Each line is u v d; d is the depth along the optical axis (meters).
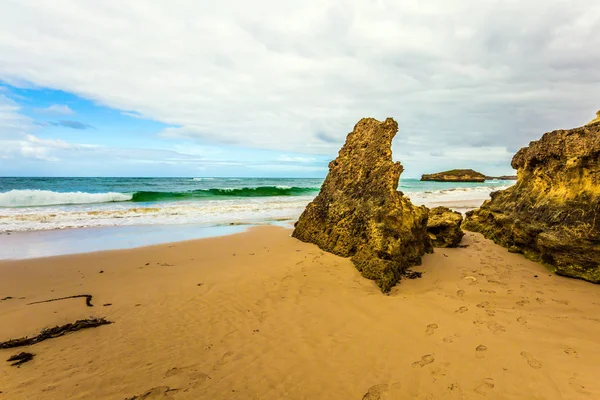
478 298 6.12
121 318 5.52
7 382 3.80
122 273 7.91
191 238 12.22
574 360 4.09
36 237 12.02
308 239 10.80
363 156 10.09
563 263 7.26
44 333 4.88
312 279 7.25
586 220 7.02
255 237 12.16
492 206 11.69
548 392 3.56
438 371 3.98
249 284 7.05
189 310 5.84
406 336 4.82
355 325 5.21
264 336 4.92
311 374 4.02
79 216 16.58
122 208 19.17
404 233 8.06
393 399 3.57
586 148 7.42
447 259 8.66
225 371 4.08
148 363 4.23
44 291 6.72
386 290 6.54
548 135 8.91
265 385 3.82
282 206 22.36
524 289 6.52
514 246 9.32
